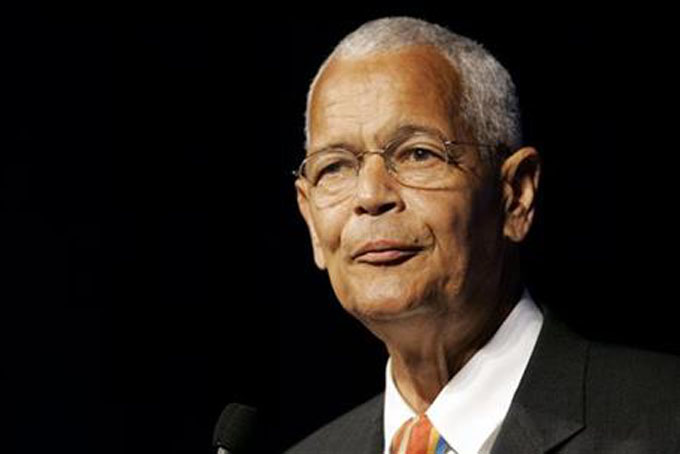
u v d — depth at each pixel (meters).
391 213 7.25
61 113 14.55
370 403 8.45
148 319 14.37
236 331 14.23
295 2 14.09
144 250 14.43
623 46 13.01
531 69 13.19
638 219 12.85
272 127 14.19
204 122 14.37
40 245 14.53
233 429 7.32
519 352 7.57
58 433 14.41
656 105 12.88
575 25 13.12
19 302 14.52
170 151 14.44
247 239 14.23
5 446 14.41
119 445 14.33
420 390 7.75
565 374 7.39
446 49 7.55
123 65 14.50
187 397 14.23
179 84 14.43
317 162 7.49
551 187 13.04
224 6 14.30
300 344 14.05
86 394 14.41
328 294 14.03
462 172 7.34
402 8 13.62
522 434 7.23
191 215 14.37
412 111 7.32
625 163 12.92
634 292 12.79
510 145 7.59
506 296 7.64
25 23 14.57
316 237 7.90
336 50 7.71
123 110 14.51
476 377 7.52
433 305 7.30
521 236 7.66
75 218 14.53
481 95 7.52
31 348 14.48
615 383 7.28
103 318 14.44
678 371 7.23
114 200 14.50
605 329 12.80
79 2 14.51
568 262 12.97
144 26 14.48
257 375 14.12
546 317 7.71
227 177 14.30
